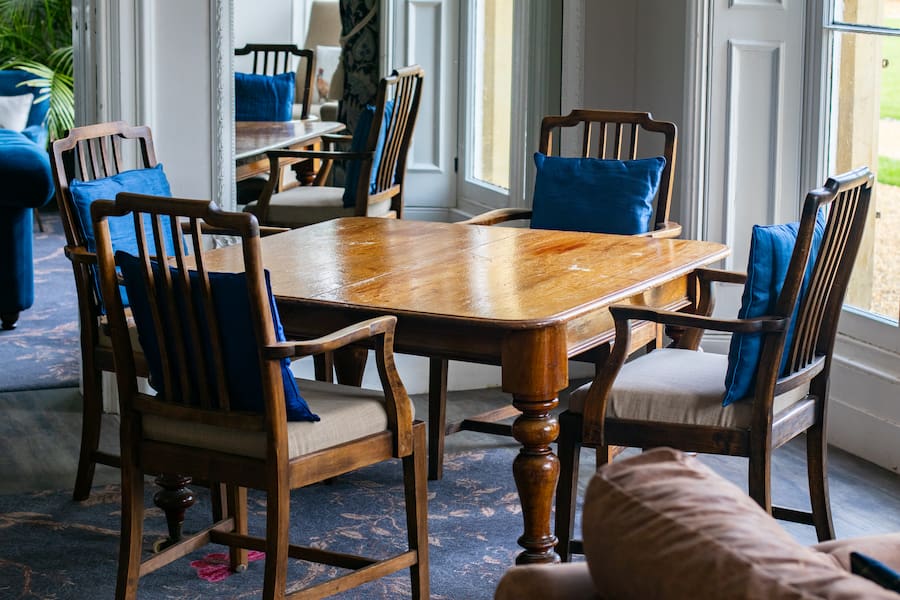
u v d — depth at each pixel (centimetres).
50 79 824
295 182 591
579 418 279
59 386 464
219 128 432
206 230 414
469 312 258
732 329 258
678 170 462
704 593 117
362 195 495
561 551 284
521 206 531
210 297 237
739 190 446
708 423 268
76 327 554
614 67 487
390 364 259
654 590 122
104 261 250
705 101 443
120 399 258
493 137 564
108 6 412
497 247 335
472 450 396
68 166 458
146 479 369
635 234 386
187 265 306
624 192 390
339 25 636
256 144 538
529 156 521
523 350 258
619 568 127
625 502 131
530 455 270
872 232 399
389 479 369
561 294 275
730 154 444
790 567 117
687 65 443
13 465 379
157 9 419
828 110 430
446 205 600
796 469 380
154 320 245
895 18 388
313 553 268
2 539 320
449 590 291
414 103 507
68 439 405
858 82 410
